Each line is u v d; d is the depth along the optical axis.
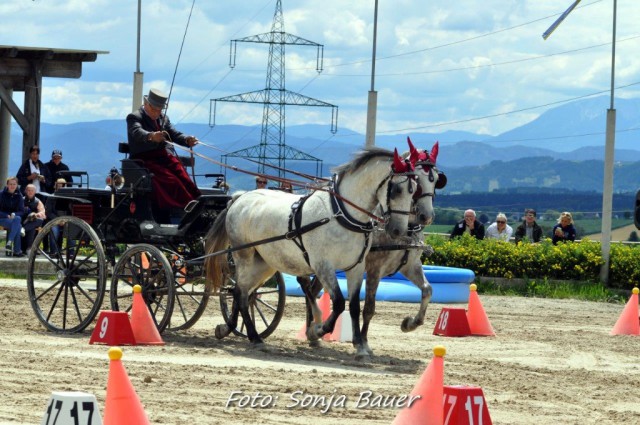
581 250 24.02
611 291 23.53
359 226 12.83
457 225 25.31
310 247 13.09
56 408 7.58
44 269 22.42
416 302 21.11
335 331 15.03
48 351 12.68
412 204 12.84
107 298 18.97
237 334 15.06
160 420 8.95
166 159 15.09
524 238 24.91
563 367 13.33
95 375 10.97
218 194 15.69
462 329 16.14
